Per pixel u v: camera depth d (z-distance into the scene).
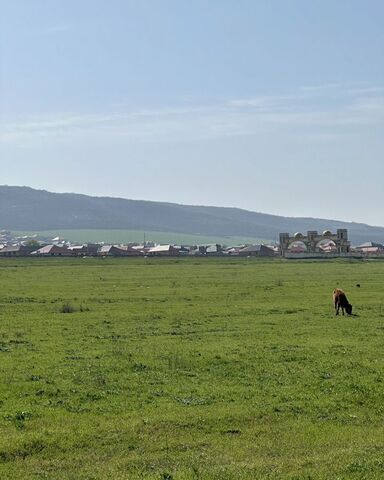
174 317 46.34
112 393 23.33
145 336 37.34
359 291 68.12
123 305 54.53
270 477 15.38
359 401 22.50
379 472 15.64
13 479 15.62
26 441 17.91
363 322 43.28
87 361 29.11
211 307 52.81
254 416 20.61
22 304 55.03
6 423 19.64
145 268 123.56
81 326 41.66
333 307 52.62
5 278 90.31
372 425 20.09
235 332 38.78
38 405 21.73
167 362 28.83
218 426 19.61
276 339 35.84
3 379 25.34
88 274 101.75
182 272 109.00
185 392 23.50
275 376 26.17
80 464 16.64
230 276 96.94
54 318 45.75
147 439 18.41
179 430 19.20
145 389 23.92
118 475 15.74
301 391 23.72
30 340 35.62
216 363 28.64
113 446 17.89
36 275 98.38
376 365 28.22
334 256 194.62
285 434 18.98
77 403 21.97
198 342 34.81
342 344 33.84
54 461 16.81
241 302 56.88
